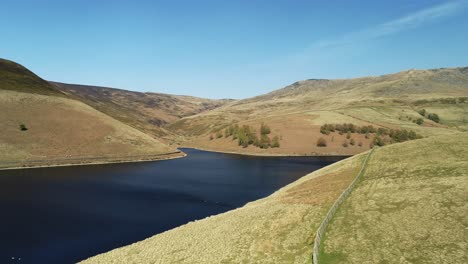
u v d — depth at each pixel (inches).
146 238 2113.7
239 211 2268.7
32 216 2534.5
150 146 6373.0
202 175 4549.7
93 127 6117.1
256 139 7824.8
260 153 7317.9
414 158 2578.7
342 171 2822.3
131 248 1846.7
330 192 2177.7
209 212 2738.7
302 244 1518.2
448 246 1253.7
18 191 3277.6
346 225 1596.9
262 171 4980.3
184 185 3836.1
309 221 1736.0
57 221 2433.6
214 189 3654.0
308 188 2546.8
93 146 5580.7
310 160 6427.2
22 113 5679.1
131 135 6461.6
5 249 1929.1
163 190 3540.8
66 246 1985.7
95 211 2704.2
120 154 5639.8
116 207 2837.1
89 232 2224.4
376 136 7859.3
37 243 2023.9
